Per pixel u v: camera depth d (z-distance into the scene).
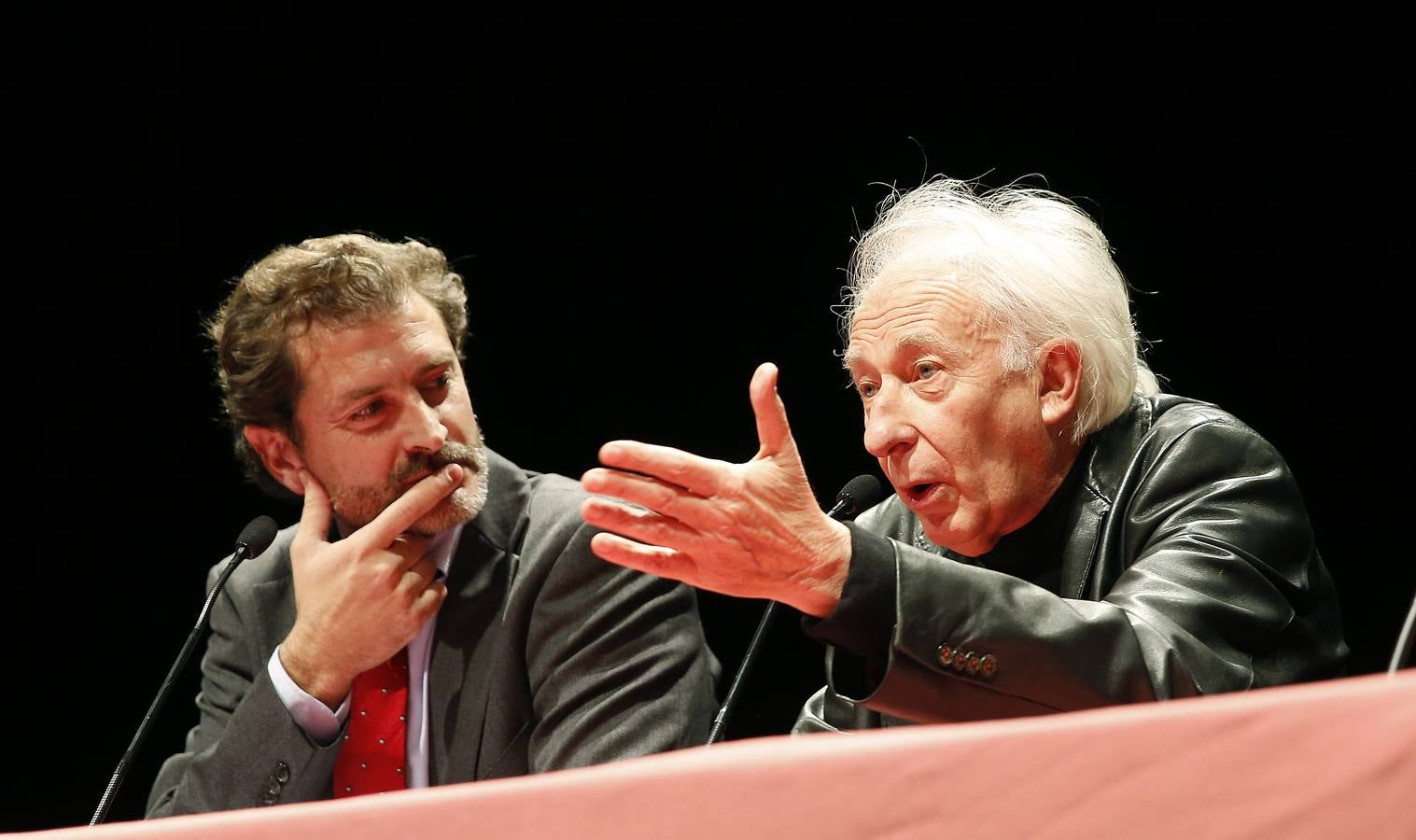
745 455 15.48
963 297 6.80
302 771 7.35
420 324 8.08
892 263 7.09
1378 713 2.02
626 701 7.64
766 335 15.51
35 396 16.03
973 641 5.18
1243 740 2.08
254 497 16.03
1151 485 6.75
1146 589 6.14
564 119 16.03
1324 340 13.70
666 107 15.84
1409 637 3.12
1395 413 13.46
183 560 15.98
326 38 16.09
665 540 4.89
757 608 13.90
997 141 14.71
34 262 16.02
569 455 15.76
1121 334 7.14
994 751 2.20
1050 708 5.29
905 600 5.13
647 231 15.88
